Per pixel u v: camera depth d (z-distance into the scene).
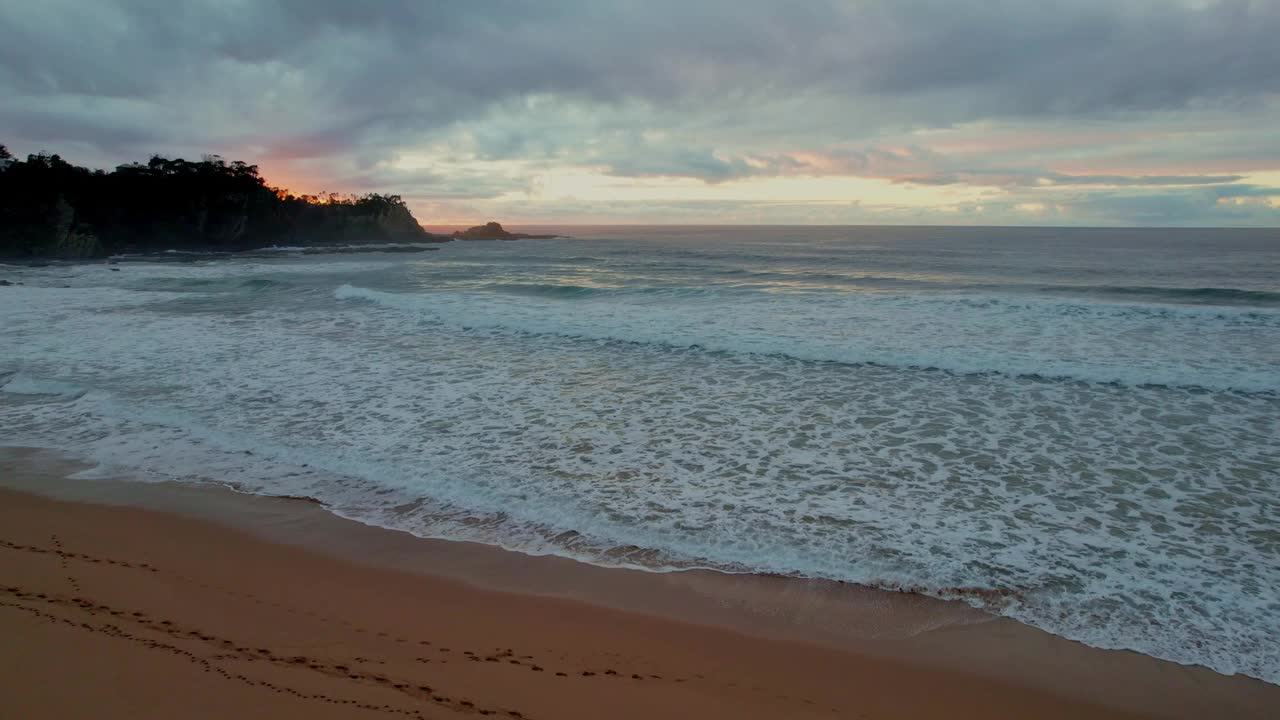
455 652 4.11
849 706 3.78
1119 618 4.73
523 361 12.55
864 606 4.86
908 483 7.04
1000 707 3.85
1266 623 4.67
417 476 7.18
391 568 5.32
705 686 3.88
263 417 9.12
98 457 7.66
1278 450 7.95
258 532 5.91
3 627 4.06
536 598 4.91
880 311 18.08
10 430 8.54
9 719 3.19
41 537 5.66
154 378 11.14
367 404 9.77
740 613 4.75
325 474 7.23
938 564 5.43
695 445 8.16
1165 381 10.70
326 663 3.87
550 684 3.78
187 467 7.39
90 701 3.36
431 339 14.63
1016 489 6.90
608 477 7.18
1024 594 5.02
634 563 5.45
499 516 6.28
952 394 10.29
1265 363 11.87
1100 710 3.85
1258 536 5.91
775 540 5.82
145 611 4.41
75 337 14.59
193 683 3.55
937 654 4.33
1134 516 6.30
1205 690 4.02
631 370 11.88
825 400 10.02
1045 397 10.09
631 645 4.32
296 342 14.24
